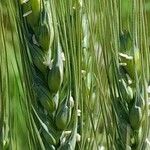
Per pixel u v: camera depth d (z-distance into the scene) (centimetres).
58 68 19
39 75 19
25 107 20
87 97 21
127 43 20
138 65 20
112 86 20
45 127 19
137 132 20
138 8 20
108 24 20
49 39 19
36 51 19
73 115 20
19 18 19
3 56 20
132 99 20
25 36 19
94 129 20
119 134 20
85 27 21
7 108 20
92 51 20
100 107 21
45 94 19
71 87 20
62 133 20
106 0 20
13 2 19
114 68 20
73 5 19
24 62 19
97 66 20
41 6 19
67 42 19
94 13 20
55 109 19
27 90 19
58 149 20
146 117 20
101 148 22
